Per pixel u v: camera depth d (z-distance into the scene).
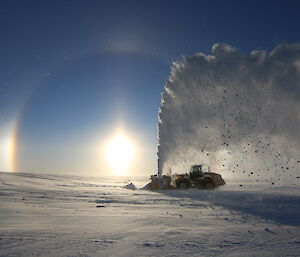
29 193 12.74
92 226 6.12
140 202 10.94
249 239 5.15
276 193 14.91
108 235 5.26
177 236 5.28
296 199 12.30
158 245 4.61
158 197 13.02
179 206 10.05
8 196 11.19
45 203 9.72
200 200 11.98
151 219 7.15
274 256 4.08
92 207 9.16
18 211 7.75
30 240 4.74
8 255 3.92
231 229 6.11
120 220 6.93
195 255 4.09
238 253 4.22
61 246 4.42
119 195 13.50
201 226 6.41
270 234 5.65
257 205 10.32
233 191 16.78
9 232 5.29
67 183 21.75
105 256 3.97
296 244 4.82
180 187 18.20
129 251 4.24
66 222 6.51
